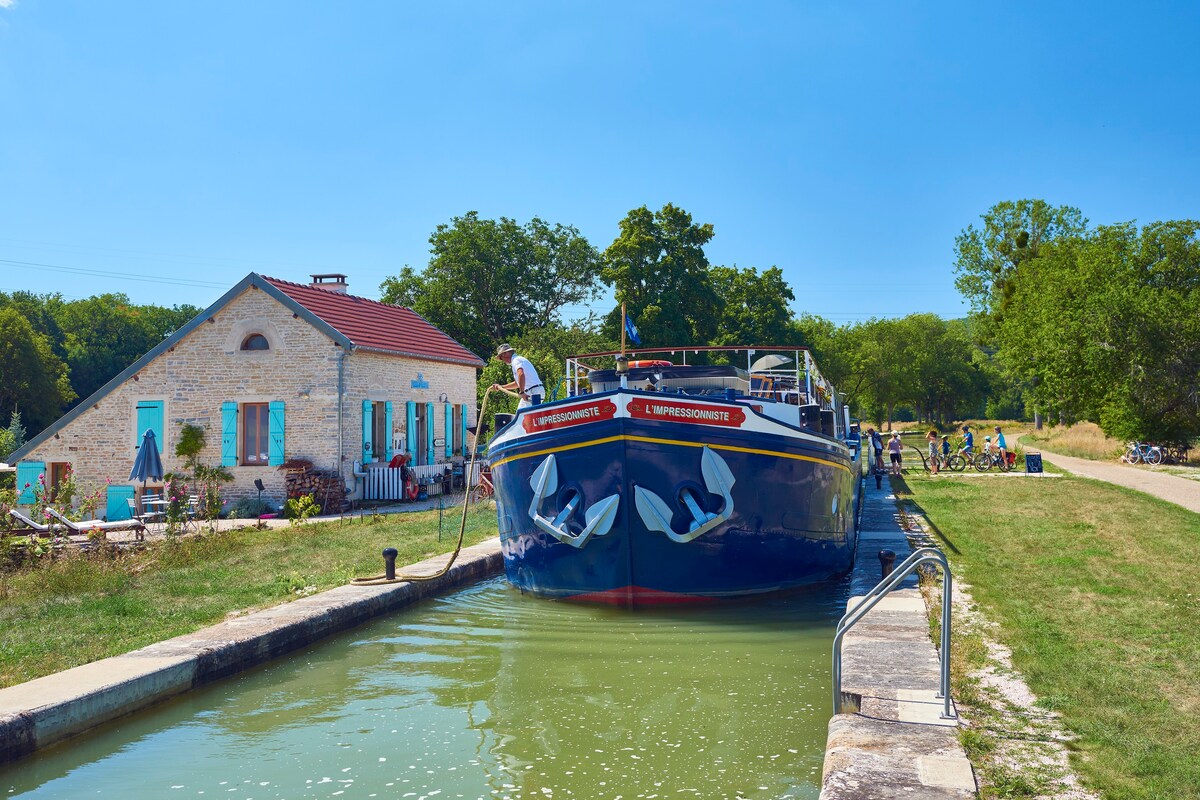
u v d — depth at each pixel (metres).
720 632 9.67
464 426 27.98
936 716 5.71
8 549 12.96
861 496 20.00
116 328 71.75
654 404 10.20
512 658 8.71
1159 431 32.44
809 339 77.75
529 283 50.81
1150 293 33.56
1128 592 9.48
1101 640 7.52
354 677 8.14
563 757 6.07
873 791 4.56
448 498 23.53
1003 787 4.62
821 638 9.37
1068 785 4.65
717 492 10.26
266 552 14.11
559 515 10.52
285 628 8.80
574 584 10.97
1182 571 10.66
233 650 8.10
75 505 22.12
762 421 10.63
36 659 7.63
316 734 6.64
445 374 26.84
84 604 10.09
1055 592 9.56
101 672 7.14
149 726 6.84
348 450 21.91
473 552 13.98
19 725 6.02
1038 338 38.12
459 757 6.14
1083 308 35.03
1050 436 49.22
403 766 5.99
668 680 7.84
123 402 22.47
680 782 5.58
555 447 10.61
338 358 21.62
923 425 89.12
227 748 6.36
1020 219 55.84
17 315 52.59
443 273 49.69
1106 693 6.09
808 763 5.84
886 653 7.20
